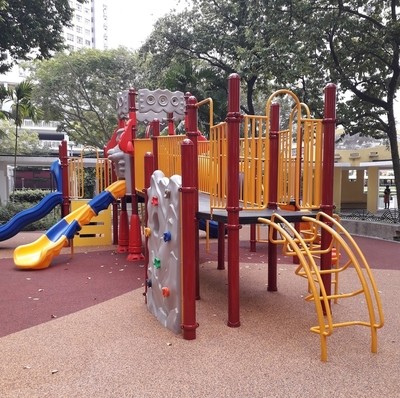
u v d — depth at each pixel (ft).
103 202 28.76
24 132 128.88
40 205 34.22
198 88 50.31
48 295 20.13
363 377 11.50
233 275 15.28
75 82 98.58
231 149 14.61
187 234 14.15
